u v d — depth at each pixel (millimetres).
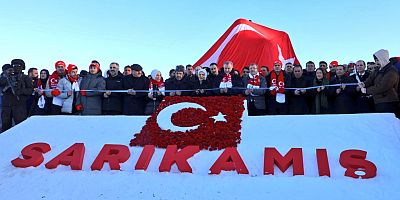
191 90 9023
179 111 7227
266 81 9047
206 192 5090
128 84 9016
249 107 8883
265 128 6641
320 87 8586
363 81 8344
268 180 5270
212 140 6371
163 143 6434
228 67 8969
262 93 8836
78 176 5750
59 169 6035
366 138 6031
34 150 6430
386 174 5195
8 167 6230
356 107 8383
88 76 8977
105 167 5988
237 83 9055
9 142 7047
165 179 5477
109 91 8820
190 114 7105
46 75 10164
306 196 4859
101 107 8906
